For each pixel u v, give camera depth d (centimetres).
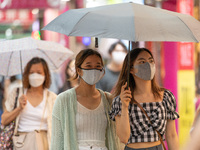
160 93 670
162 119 653
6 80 1514
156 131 646
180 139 1209
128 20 541
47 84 922
